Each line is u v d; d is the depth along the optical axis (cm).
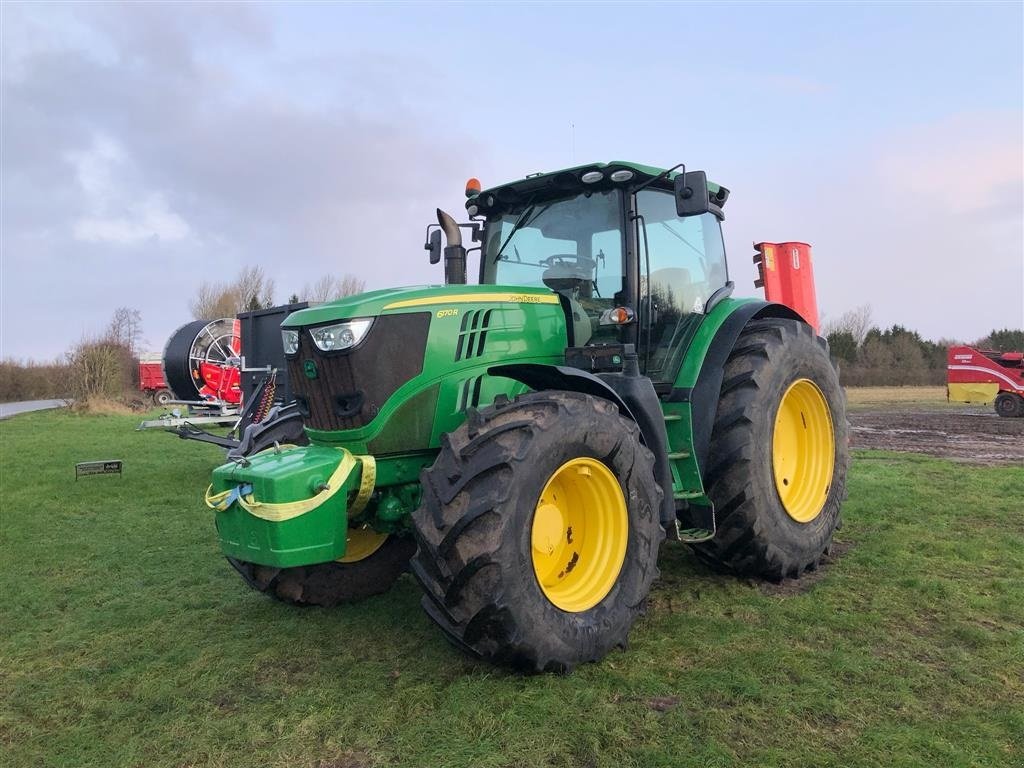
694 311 456
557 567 321
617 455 321
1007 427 1365
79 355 2400
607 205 412
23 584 456
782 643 330
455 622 279
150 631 370
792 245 600
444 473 284
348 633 357
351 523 366
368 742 252
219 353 1232
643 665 309
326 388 328
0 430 1658
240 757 247
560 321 393
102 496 767
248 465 322
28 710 289
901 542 493
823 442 472
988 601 374
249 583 380
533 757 240
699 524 402
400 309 329
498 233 455
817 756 237
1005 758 235
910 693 279
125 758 248
